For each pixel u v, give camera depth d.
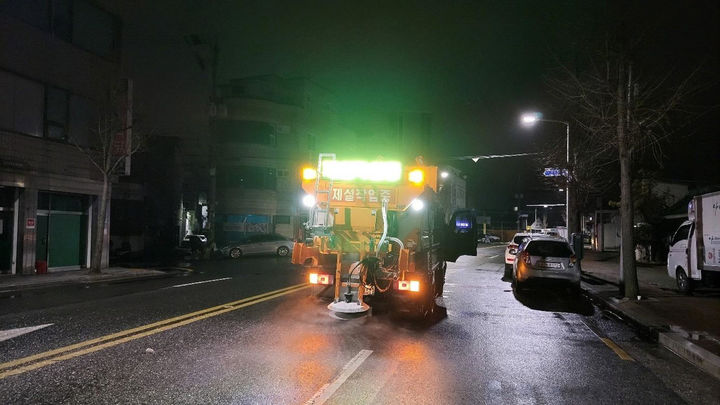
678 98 12.23
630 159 12.92
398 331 8.51
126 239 31.53
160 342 7.25
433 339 7.99
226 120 37.94
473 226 15.91
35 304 10.83
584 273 20.09
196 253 30.62
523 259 14.29
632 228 12.74
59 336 7.57
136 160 36.91
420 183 9.48
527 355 7.20
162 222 37.53
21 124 16.67
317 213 9.77
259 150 38.22
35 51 17.09
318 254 9.66
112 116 19.03
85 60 19.17
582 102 14.18
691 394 5.60
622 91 12.79
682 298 12.72
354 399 5.12
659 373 6.43
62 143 18.25
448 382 5.80
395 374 6.04
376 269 9.41
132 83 20.05
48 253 18.23
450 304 11.78
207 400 4.96
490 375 6.14
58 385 5.32
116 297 11.91
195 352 6.73
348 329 8.46
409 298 9.77
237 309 10.12
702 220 12.77
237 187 37.94
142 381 5.50
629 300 12.20
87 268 19.72
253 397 5.08
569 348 7.73
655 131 14.02
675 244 14.74
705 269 12.53
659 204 27.88
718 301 12.16
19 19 16.47
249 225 38.22
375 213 9.58
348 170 9.62
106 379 5.55
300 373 5.93
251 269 20.70
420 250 9.56
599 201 39.19
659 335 8.35
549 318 10.41
